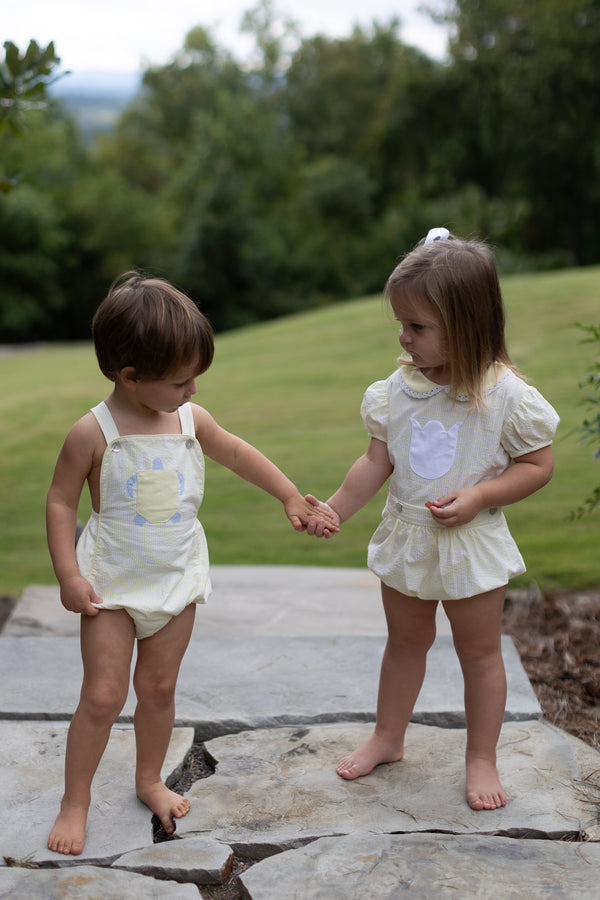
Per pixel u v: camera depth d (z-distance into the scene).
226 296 33.44
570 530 5.13
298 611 3.90
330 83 41.00
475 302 2.26
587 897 1.99
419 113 31.66
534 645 3.54
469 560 2.34
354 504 2.49
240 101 35.81
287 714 2.84
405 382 2.44
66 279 34.19
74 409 10.29
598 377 3.62
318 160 39.28
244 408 9.52
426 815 2.35
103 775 2.52
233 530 5.68
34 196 32.31
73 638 3.46
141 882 2.05
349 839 2.21
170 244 34.56
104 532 2.23
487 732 2.45
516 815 2.35
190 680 3.07
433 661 3.22
